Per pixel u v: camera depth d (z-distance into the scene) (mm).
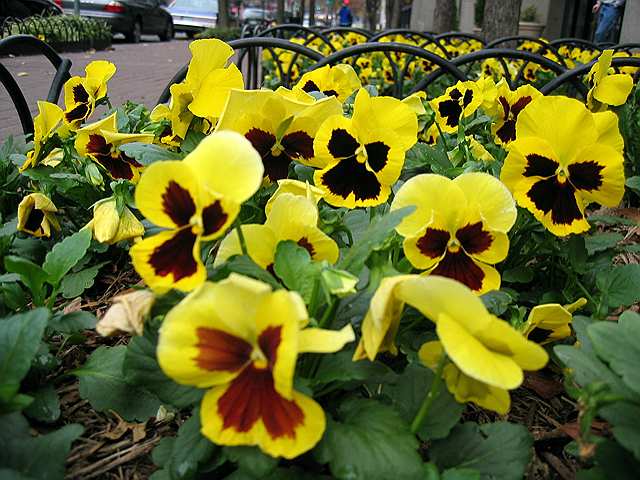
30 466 208
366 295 255
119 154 417
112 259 453
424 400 245
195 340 188
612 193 302
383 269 224
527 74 1123
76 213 484
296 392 192
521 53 648
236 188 198
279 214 250
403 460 200
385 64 1216
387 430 209
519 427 242
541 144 298
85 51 2824
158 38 4520
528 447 237
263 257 250
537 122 301
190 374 187
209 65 353
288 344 175
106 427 303
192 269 203
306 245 253
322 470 246
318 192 286
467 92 494
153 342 244
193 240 206
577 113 293
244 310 187
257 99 296
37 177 427
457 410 238
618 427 194
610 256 392
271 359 186
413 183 247
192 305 186
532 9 2777
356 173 301
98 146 414
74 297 414
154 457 240
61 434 217
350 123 295
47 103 449
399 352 312
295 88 414
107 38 3021
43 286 296
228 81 348
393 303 208
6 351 217
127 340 366
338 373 224
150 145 354
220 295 186
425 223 247
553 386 340
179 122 374
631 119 625
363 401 227
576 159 300
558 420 321
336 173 302
